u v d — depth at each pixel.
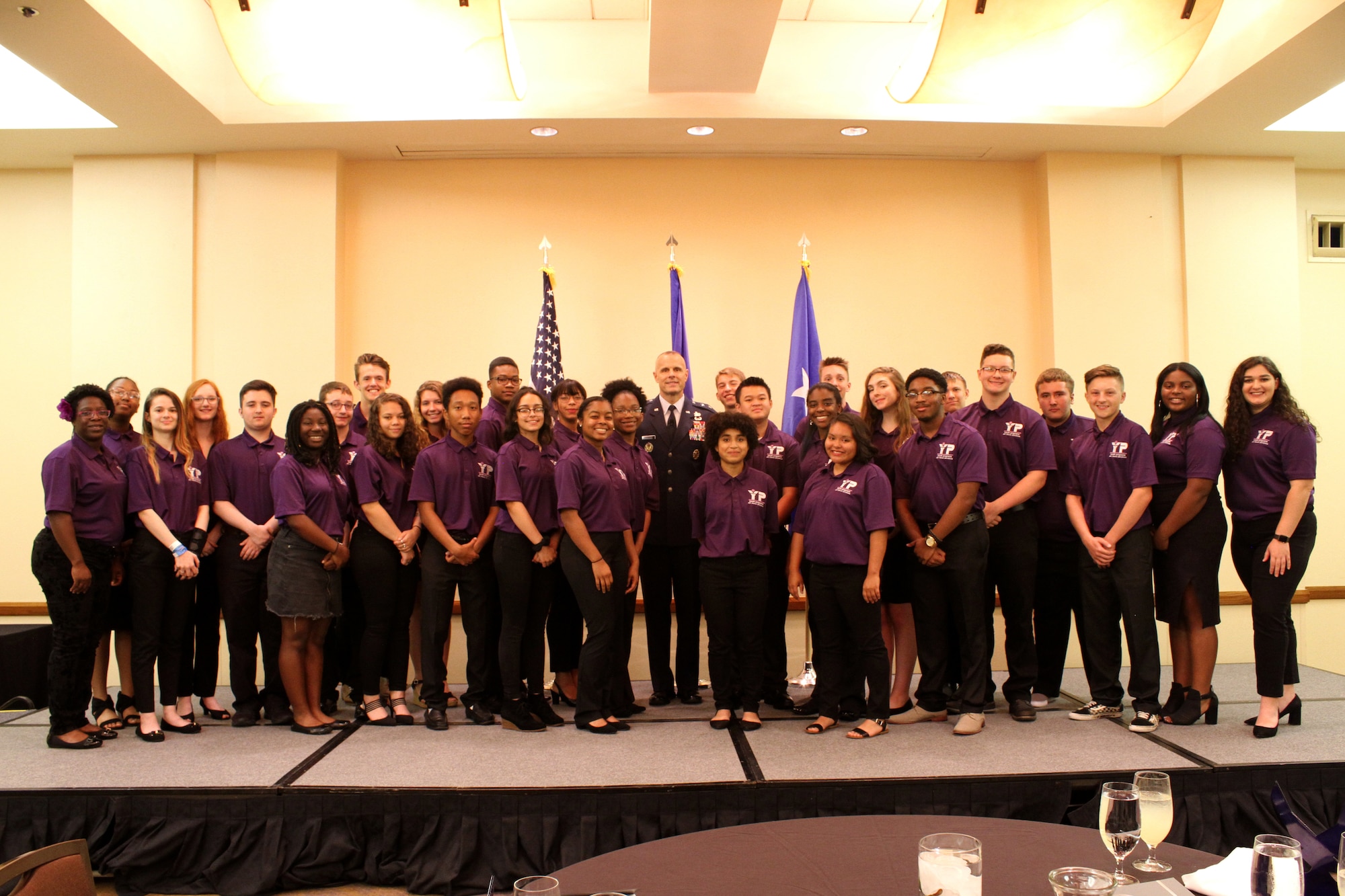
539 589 4.20
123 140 5.58
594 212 6.05
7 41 4.40
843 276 6.10
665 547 4.63
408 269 6.00
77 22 4.24
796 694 4.90
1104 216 5.98
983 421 4.33
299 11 4.36
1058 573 4.48
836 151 5.96
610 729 4.01
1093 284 5.95
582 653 4.10
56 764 3.59
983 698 3.96
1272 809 3.35
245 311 5.71
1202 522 4.03
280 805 3.25
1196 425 4.01
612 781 3.31
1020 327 6.12
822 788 3.26
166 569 4.10
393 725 4.23
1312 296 6.37
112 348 5.74
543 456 4.27
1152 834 1.77
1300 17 4.46
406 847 3.26
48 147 5.68
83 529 3.93
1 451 6.02
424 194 6.03
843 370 4.88
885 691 3.93
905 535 4.24
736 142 5.77
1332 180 6.29
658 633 4.66
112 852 3.23
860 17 5.43
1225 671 5.36
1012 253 6.13
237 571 4.24
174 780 3.38
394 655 4.31
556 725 4.20
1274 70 4.82
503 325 6.01
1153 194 5.99
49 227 6.09
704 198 6.08
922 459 4.07
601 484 4.07
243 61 4.66
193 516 4.23
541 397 4.22
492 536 4.30
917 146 5.86
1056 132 5.62
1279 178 6.05
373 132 5.52
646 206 6.07
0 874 1.69
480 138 5.66
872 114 5.41
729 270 6.07
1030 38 4.55
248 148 5.74
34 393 6.05
